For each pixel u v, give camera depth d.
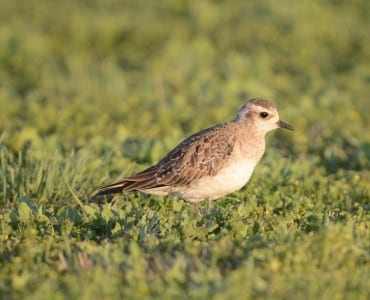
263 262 12.53
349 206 16.30
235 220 14.57
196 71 28.81
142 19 36.00
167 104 25.09
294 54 32.06
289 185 17.97
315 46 33.09
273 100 26.06
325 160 21.00
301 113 24.27
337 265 12.61
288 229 13.95
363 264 12.80
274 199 16.61
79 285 11.71
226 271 12.40
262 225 14.34
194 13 36.38
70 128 22.30
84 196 17.36
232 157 16.02
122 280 12.02
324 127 23.28
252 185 17.72
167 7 38.06
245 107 16.61
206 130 16.56
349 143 22.28
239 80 27.14
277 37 33.72
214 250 12.82
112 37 34.06
